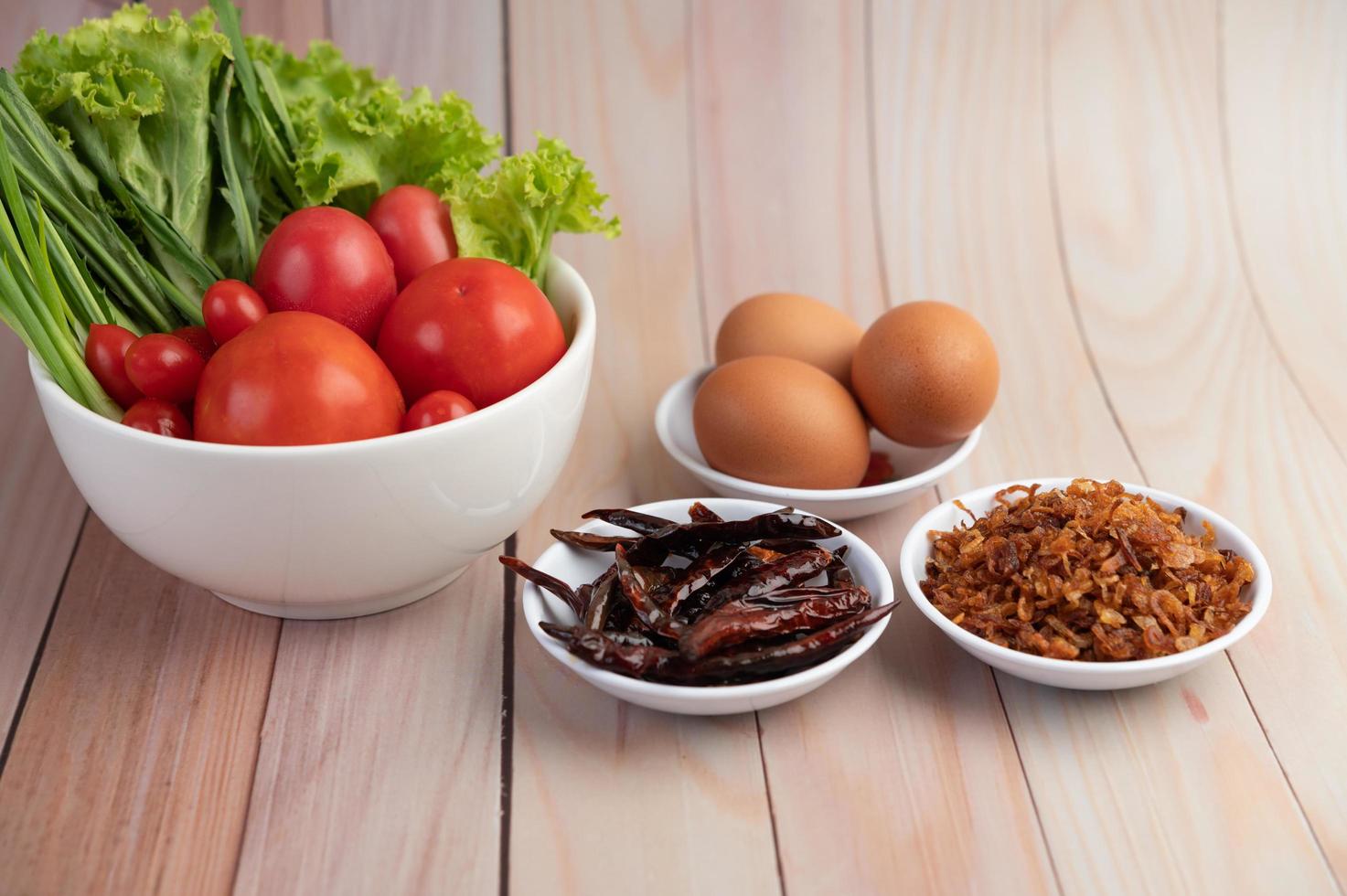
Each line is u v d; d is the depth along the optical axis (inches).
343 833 17.6
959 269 28.7
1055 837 17.5
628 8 29.4
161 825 17.7
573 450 24.0
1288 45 29.8
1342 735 18.6
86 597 20.7
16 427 24.2
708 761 18.4
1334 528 22.0
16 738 18.6
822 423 21.1
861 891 17.0
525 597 18.9
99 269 19.7
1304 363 26.3
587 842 17.5
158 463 17.5
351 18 28.9
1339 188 29.3
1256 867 17.2
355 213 22.5
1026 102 29.7
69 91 20.1
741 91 29.5
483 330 19.0
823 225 29.1
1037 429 24.5
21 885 17.1
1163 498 20.4
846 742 18.6
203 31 21.4
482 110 29.2
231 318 18.9
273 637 20.1
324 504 17.7
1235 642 18.2
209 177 21.2
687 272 28.5
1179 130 29.7
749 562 19.4
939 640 20.0
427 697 19.3
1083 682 18.4
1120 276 28.5
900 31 29.7
